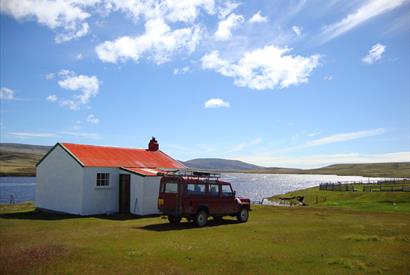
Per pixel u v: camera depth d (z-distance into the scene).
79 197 25.28
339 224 20.95
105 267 10.59
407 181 74.75
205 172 21.38
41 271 10.19
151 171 27.48
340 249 13.36
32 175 180.88
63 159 27.11
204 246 13.70
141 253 12.25
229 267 10.68
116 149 30.95
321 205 41.94
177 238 15.55
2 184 109.00
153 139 34.69
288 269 10.53
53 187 27.75
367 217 25.45
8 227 19.38
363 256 12.23
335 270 10.46
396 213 28.81
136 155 31.22
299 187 133.50
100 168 26.25
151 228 18.89
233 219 23.67
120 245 13.86
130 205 26.48
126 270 10.29
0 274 9.98
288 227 19.48
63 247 13.43
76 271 10.18
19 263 11.07
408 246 14.02
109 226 19.67
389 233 17.41
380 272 10.31
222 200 20.98
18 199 57.91
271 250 13.05
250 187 130.62
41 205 28.67
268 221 22.55
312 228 19.08
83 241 14.79
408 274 10.19
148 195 25.88
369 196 46.19
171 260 11.43
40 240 15.16
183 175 20.09
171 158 33.91
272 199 61.44
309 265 10.99
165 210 19.67
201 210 19.80
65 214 25.98
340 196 49.94
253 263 11.16
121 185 27.28
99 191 26.14
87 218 23.67
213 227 19.42
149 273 10.02
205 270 10.35
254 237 15.94
